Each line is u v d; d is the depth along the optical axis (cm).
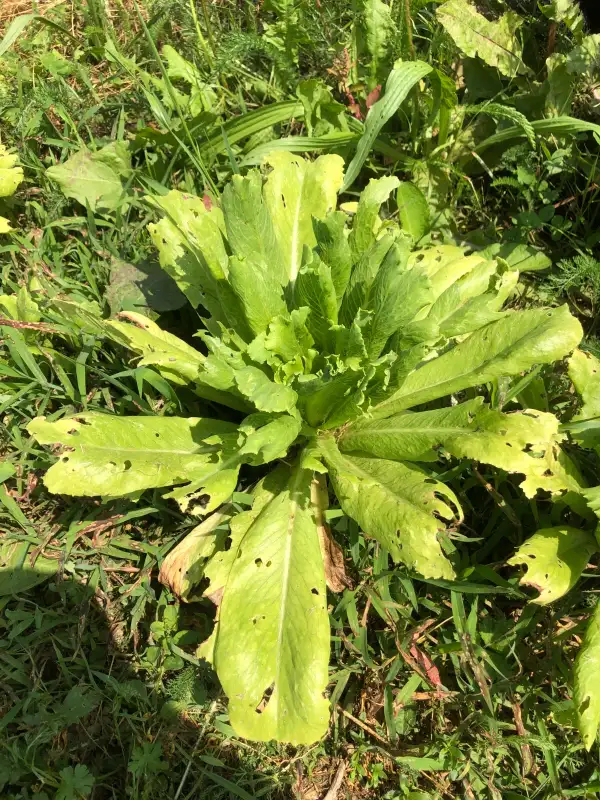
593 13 77
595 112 73
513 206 76
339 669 50
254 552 47
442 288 58
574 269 65
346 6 79
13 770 46
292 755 48
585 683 42
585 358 54
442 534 52
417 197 67
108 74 85
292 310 53
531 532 55
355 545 52
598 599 46
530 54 78
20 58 85
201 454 50
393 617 51
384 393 50
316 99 72
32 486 57
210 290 57
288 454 57
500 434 45
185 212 59
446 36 73
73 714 47
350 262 51
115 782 48
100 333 58
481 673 47
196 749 48
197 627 52
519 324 49
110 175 72
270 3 75
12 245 68
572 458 56
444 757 48
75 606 52
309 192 61
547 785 47
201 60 82
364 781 49
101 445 47
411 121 76
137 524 56
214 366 45
